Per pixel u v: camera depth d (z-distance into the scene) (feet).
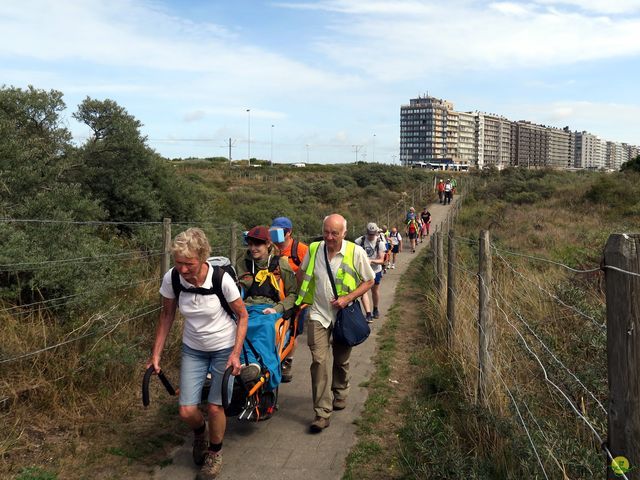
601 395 13.03
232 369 12.42
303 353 24.70
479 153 581.53
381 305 35.53
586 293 20.93
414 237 67.92
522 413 12.63
